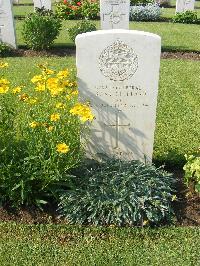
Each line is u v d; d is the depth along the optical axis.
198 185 1.65
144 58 1.67
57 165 1.54
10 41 4.07
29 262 1.42
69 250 1.48
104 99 1.75
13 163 1.60
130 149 1.85
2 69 3.34
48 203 1.67
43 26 3.94
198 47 4.41
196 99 2.87
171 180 1.75
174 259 1.44
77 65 1.68
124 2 4.39
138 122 1.79
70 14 5.99
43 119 1.59
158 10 6.20
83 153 1.77
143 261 1.43
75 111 1.54
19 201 1.62
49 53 4.03
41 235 1.54
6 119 1.69
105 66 1.68
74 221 1.59
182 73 3.48
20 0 8.26
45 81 1.72
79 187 1.66
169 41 4.64
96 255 1.46
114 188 1.63
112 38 1.63
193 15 6.04
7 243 1.50
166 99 2.84
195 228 1.58
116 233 1.55
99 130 1.81
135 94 1.73
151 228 1.58
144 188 1.63
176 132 2.30
